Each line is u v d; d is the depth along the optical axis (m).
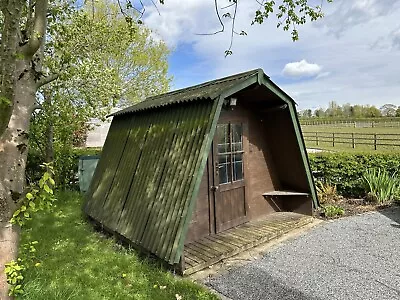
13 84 2.27
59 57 7.87
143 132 5.73
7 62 2.24
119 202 5.36
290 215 6.32
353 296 3.38
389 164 8.02
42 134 8.87
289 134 5.90
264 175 6.35
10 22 2.26
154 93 19.12
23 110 2.57
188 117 4.73
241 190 5.79
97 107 9.36
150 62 18.91
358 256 4.44
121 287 3.63
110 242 5.10
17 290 2.59
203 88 5.63
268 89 5.13
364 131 24.52
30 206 2.48
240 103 5.80
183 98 4.94
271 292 3.51
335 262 4.26
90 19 9.49
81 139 14.54
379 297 3.35
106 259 4.43
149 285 3.69
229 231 5.38
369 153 8.12
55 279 3.79
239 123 5.79
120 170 5.88
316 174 8.17
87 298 3.34
